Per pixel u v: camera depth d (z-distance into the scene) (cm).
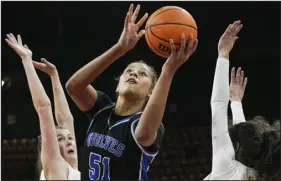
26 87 1195
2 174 981
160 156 1059
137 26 300
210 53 1297
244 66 1295
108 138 315
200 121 1246
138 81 324
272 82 1266
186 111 1262
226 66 279
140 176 304
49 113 289
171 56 269
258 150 257
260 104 1255
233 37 288
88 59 1265
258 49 1288
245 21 1291
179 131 1133
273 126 283
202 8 1279
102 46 1274
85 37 1275
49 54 1252
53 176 276
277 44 1275
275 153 258
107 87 1189
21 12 1241
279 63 1270
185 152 1075
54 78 353
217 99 273
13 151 1007
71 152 313
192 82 1291
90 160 317
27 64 302
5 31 1225
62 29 1267
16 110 1174
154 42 291
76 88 329
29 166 998
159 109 277
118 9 1252
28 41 1248
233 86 332
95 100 343
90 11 1265
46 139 284
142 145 301
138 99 325
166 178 1012
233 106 323
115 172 306
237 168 260
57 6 1251
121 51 309
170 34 284
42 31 1255
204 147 1085
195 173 1025
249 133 262
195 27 290
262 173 259
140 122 286
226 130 267
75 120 1113
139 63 339
